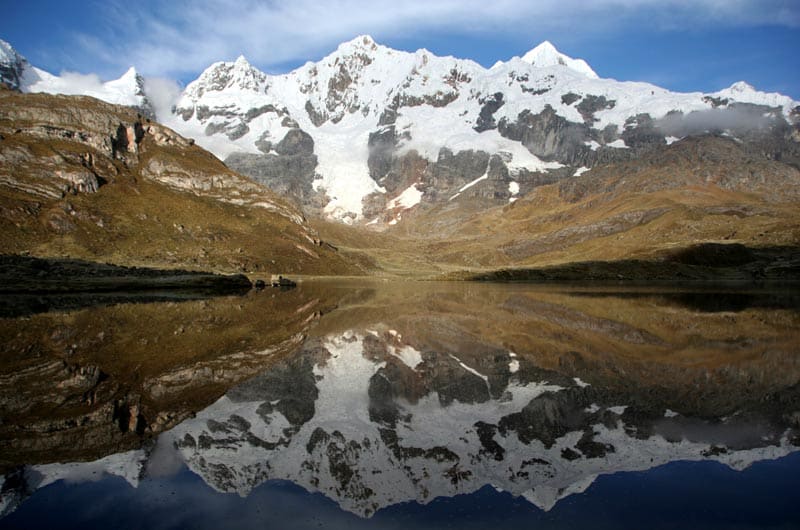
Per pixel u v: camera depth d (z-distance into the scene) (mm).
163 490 11969
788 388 21672
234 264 158625
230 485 12266
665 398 20125
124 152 187750
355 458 14047
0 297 72062
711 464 13336
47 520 10414
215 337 35844
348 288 121750
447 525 10289
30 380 22453
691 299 79312
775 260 199875
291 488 12133
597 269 198000
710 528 9961
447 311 59125
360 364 27203
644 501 11281
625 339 36344
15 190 141000
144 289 97562
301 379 23516
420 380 23438
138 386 21656
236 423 16969
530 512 10766
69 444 14930
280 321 47188
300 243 199000
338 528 10180
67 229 137500
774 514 10539
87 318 46406
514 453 14383
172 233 160375
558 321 48219
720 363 27438
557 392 21156
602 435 15781
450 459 13930
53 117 175125
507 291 109312
